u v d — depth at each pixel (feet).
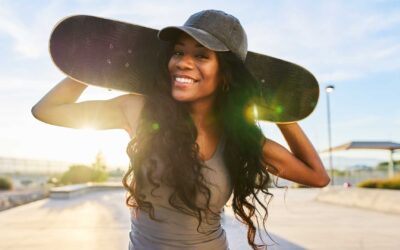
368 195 43.09
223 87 5.72
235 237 21.29
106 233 23.39
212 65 5.46
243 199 6.06
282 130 6.84
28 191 68.74
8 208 40.55
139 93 6.04
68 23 5.90
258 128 5.90
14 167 101.30
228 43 5.43
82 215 32.71
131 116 5.90
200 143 5.72
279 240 21.57
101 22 6.03
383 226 27.84
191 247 5.57
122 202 46.42
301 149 6.64
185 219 5.52
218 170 5.71
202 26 5.41
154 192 5.43
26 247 19.77
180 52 5.47
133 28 6.09
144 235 5.60
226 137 5.84
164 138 5.36
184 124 5.44
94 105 6.01
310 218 32.37
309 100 6.77
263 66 6.72
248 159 5.84
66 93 5.98
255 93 5.83
